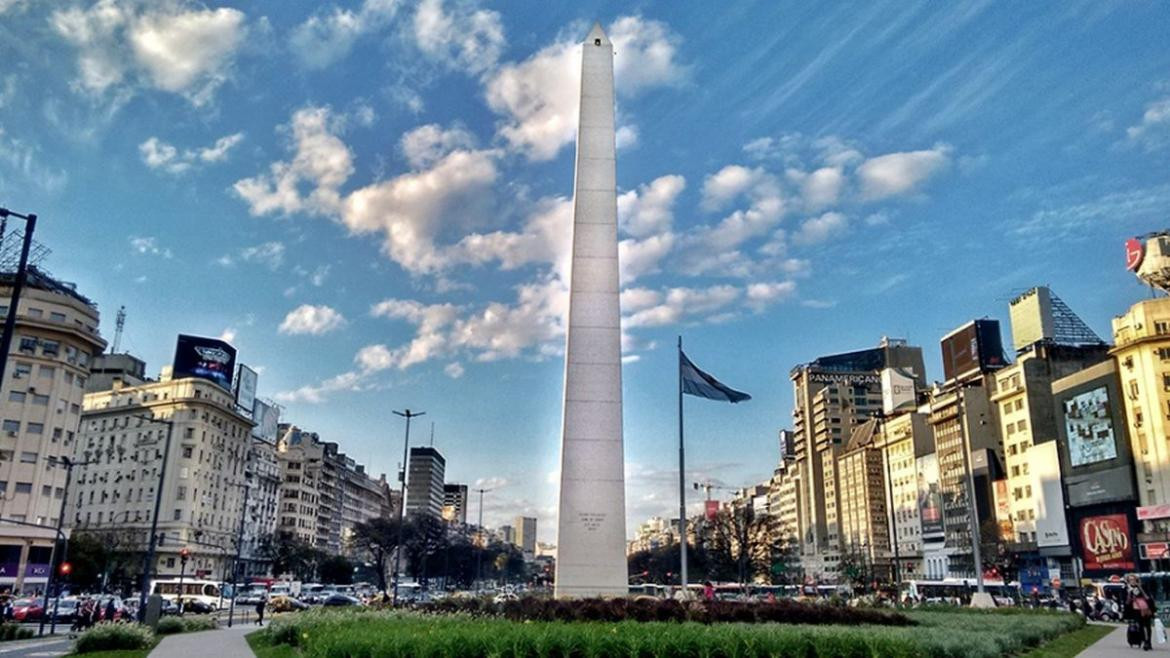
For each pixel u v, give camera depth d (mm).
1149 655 25219
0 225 24906
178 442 114250
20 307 84000
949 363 128250
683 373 40125
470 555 167625
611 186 38250
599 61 40312
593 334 36125
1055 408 100438
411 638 19094
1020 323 115750
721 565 131500
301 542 148375
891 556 140625
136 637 28562
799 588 88125
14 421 81562
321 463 171125
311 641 22516
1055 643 28859
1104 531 90438
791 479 199000
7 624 37750
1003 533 109000
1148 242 96438
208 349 121750
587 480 34281
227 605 80250
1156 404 86125
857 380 184625
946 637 21844
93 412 122812
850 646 19281
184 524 111312
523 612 27922
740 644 19016
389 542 130000
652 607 27281
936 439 126812
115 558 100000
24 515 81062
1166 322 89062
